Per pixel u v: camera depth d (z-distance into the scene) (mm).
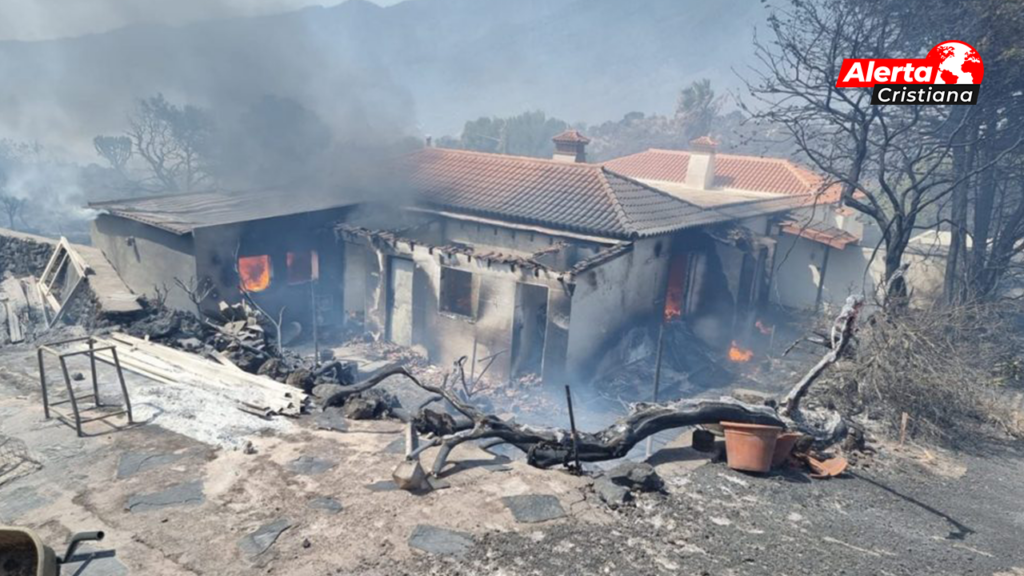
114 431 7125
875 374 10078
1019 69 15188
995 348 13492
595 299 16891
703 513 6535
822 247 23547
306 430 7469
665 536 6008
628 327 18578
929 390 9898
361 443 7230
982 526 6961
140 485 6121
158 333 10211
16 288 13328
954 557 6188
